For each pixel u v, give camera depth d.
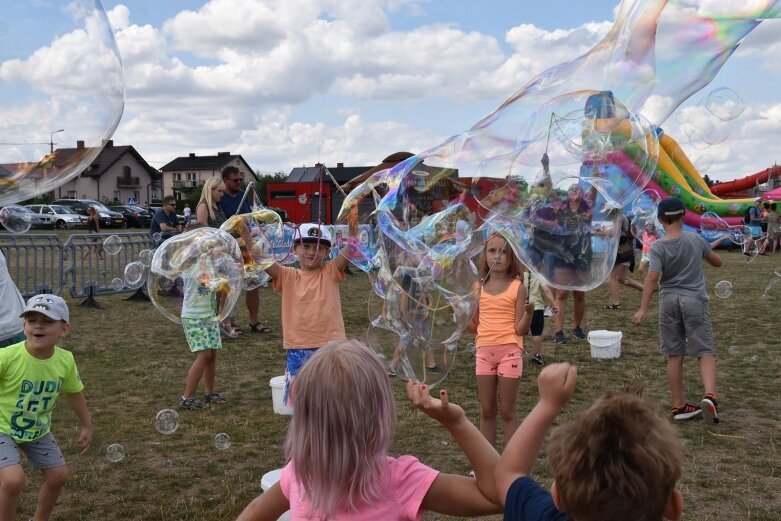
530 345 7.34
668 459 1.21
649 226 13.66
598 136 3.64
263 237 4.59
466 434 1.62
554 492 1.32
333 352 1.52
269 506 1.69
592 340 6.73
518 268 4.03
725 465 3.94
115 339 7.86
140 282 10.84
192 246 4.59
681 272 4.78
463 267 3.65
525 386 5.73
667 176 20.97
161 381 5.99
